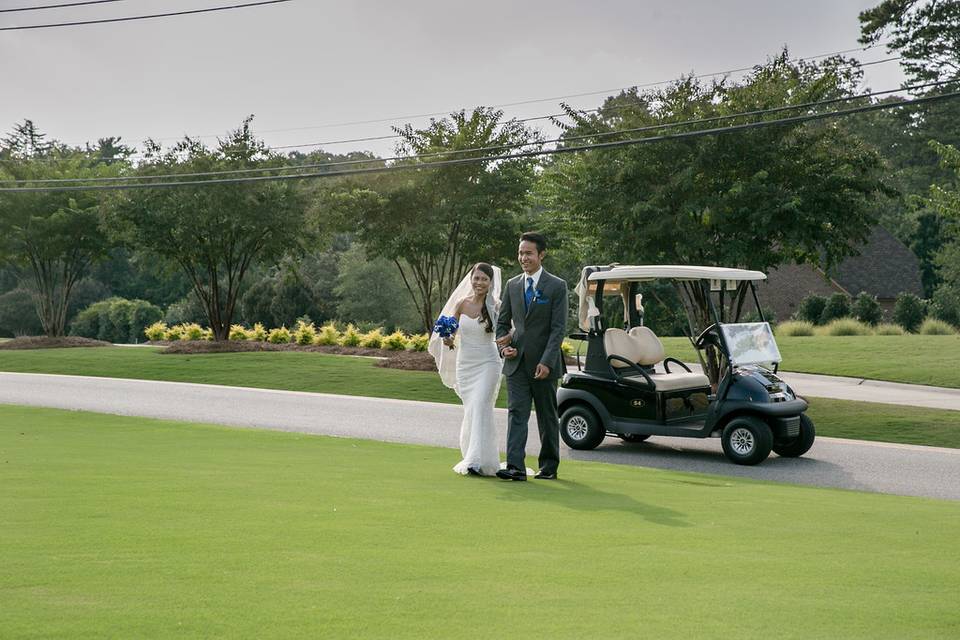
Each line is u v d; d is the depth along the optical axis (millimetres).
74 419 13680
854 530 5785
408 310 46219
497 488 7094
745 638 3238
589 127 19094
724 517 6121
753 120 17734
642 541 5039
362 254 46500
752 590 3959
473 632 3213
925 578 4320
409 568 4133
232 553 4281
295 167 26891
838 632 3354
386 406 17469
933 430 14508
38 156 35406
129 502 5617
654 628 3328
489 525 5312
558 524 5465
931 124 54562
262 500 5863
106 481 6570
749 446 11461
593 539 5031
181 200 27625
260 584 3750
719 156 17781
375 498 6188
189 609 3365
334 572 3998
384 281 46188
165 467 7656
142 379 22641
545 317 7883
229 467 7828
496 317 8148
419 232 22922
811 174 17828
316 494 6238
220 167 27562
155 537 4578
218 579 3803
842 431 14727
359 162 25047
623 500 6746
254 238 28531
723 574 4258
